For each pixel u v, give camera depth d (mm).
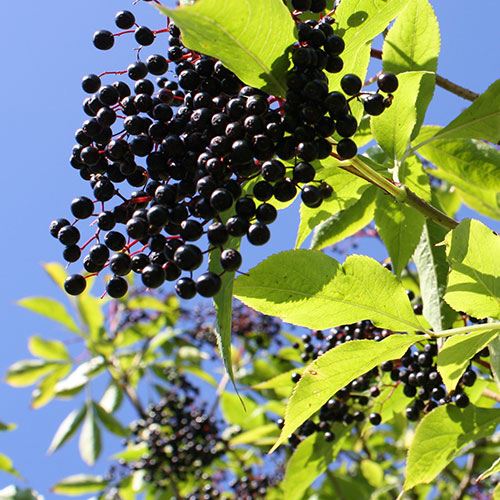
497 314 318
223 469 854
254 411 734
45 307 836
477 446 575
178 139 298
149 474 789
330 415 411
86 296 853
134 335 875
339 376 320
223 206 288
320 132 295
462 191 508
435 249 384
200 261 292
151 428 807
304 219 377
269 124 292
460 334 315
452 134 350
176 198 300
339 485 657
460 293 318
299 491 406
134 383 904
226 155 293
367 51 317
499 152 403
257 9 283
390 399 407
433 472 337
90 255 308
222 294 310
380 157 412
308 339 456
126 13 324
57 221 315
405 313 322
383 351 320
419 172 381
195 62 314
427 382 374
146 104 306
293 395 318
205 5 277
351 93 302
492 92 344
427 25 365
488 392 399
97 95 312
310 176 295
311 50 291
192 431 792
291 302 318
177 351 903
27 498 623
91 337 845
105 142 312
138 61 322
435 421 341
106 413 810
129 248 314
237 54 291
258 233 292
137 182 312
